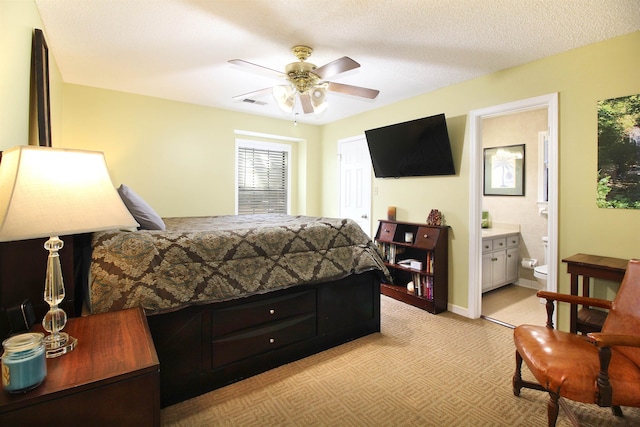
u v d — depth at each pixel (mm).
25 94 1874
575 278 2365
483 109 3246
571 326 2295
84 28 2344
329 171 5371
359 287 2859
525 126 4496
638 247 2350
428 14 2137
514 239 4559
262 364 2301
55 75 2943
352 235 2871
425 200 3861
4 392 930
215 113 4496
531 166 4465
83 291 1915
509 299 4031
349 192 4984
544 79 2803
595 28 2303
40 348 978
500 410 1893
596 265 2248
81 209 1139
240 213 5168
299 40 2510
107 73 3250
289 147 5547
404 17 2176
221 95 3963
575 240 2645
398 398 2010
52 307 1223
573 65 2635
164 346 1901
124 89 3748
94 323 1465
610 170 2459
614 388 1430
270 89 2770
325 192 5469
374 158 4320
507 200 4719
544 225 4387
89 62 2965
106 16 2186
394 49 2654
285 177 5605
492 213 4875
